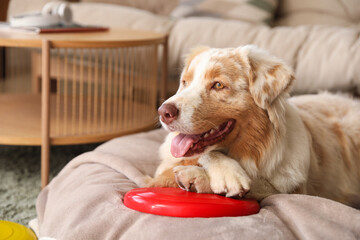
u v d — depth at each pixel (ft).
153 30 10.30
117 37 7.80
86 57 10.28
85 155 6.13
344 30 9.48
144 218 4.34
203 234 3.99
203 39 9.87
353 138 6.34
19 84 14.58
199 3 12.31
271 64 4.86
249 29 9.95
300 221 4.23
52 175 7.79
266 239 3.95
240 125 4.86
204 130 4.70
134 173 5.56
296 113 5.49
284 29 9.91
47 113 7.07
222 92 4.75
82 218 4.66
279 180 5.08
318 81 9.05
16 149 9.12
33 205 6.68
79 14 11.11
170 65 9.96
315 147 5.75
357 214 4.32
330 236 4.07
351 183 6.20
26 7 11.26
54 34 7.75
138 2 12.59
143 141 6.79
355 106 6.72
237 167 4.74
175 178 4.77
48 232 4.85
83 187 5.23
